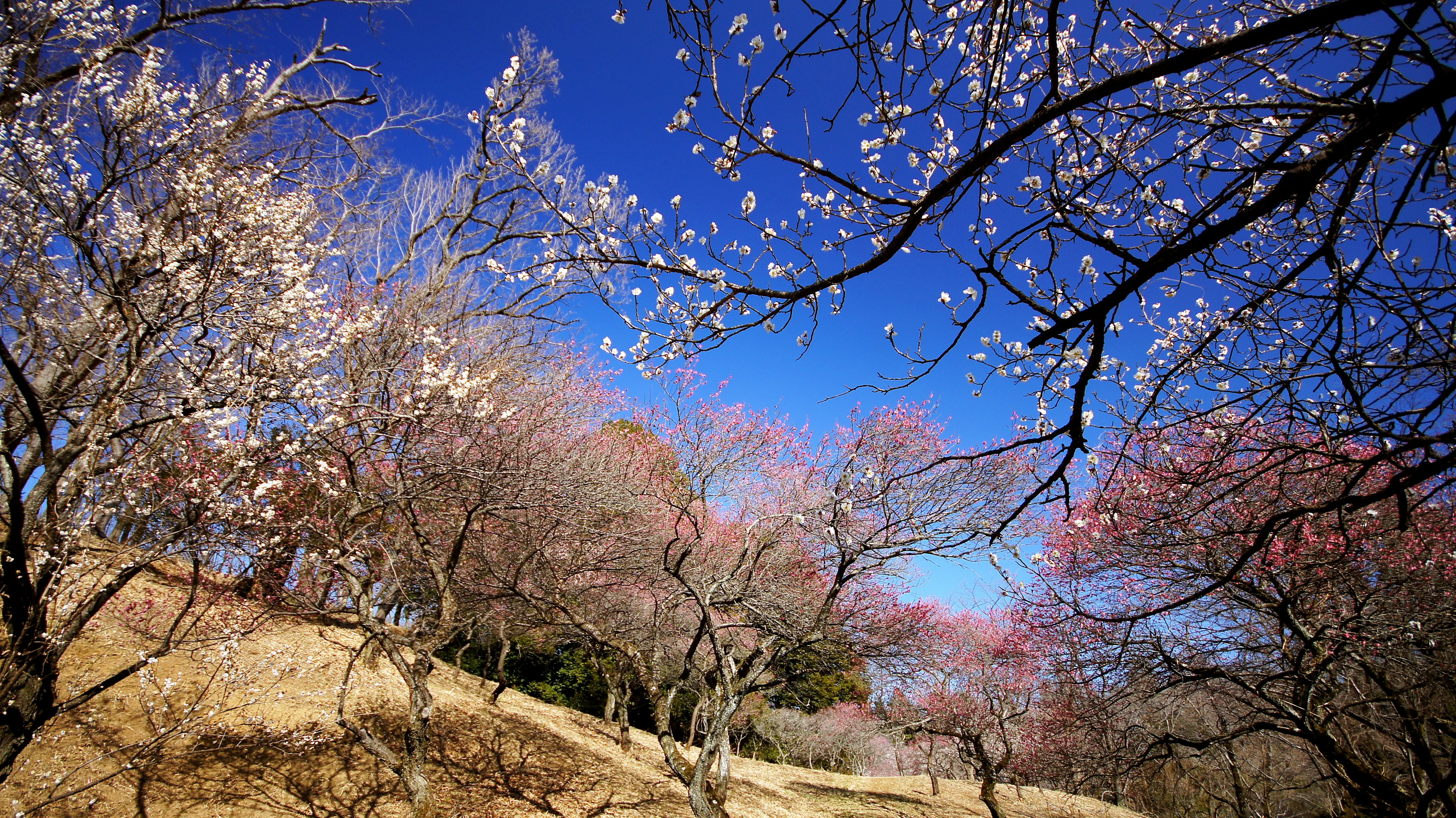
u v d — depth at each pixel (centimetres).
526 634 1612
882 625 1071
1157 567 785
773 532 1041
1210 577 691
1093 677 821
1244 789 1113
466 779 1034
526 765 1166
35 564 453
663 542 1295
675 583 1244
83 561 509
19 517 411
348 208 699
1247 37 168
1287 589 686
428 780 702
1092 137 268
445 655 2241
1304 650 623
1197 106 234
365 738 704
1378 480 638
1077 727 924
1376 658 677
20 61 432
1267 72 288
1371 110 191
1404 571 654
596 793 1139
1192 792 1459
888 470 908
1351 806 1011
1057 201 257
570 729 1603
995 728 1661
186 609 533
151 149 487
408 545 920
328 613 725
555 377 1151
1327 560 632
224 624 704
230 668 719
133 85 495
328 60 835
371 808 870
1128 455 323
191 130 511
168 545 509
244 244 530
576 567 1120
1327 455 252
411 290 908
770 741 2595
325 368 679
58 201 450
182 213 488
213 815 747
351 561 723
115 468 478
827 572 1127
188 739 837
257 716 784
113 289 452
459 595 1091
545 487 947
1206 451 555
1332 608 720
